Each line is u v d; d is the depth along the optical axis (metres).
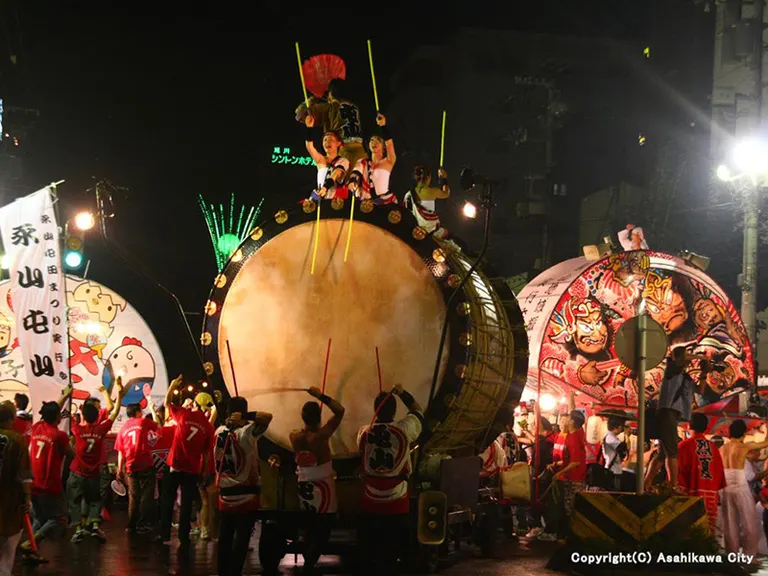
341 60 11.55
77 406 19.48
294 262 10.37
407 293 10.12
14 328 19.16
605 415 16.05
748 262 18.56
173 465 12.63
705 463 11.75
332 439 9.97
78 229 14.40
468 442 10.99
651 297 18.20
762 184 18.84
